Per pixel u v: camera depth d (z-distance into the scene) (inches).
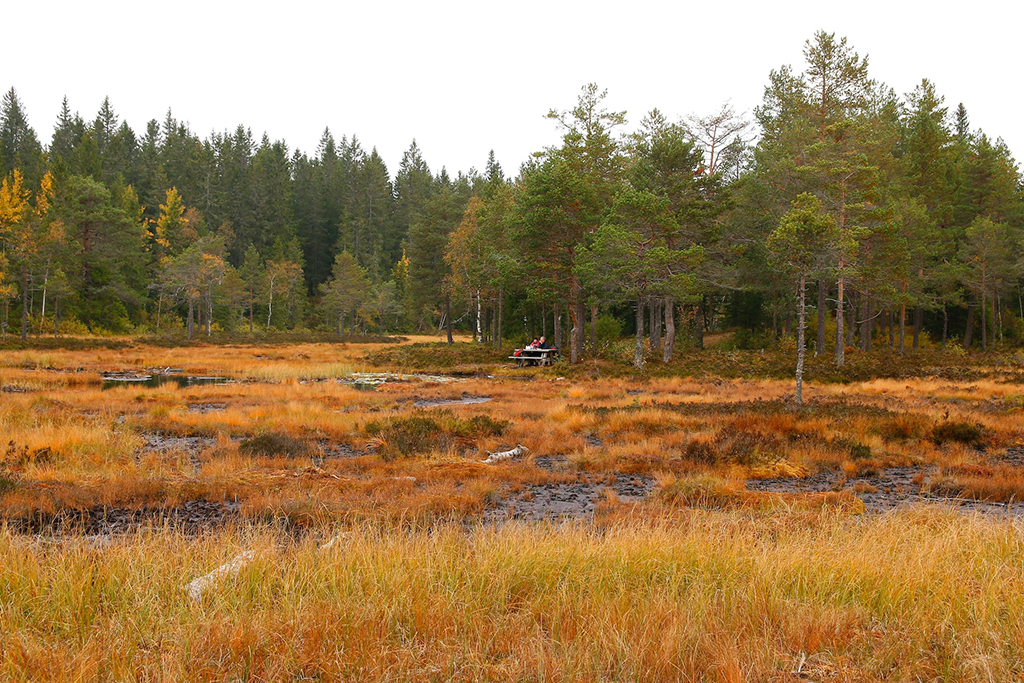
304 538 249.6
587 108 1749.5
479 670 146.6
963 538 246.4
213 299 3179.1
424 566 204.1
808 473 462.9
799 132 1642.5
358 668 146.5
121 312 2893.7
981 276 1862.7
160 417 692.1
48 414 665.0
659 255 1348.4
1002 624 171.9
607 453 523.8
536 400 935.7
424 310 3757.4
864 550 229.3
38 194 2974.9
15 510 309.7
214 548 220.8
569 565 209.2
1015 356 1708.9
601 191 1701.5
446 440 552.1
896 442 578.2
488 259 2017.7
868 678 146.5
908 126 2074.3
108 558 205.2
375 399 940.0
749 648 157.2
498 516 335.0
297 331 3521.2
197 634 158.4
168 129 5374.0
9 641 154.9
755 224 1704.0
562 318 2269.9
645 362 1487.5
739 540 241.6
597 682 143.2
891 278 1593.3
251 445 502.9
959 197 2037.4
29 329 2431.1
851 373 1266.0
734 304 2326.5
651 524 287.6
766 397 952.9
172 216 3698.3
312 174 4904.0
